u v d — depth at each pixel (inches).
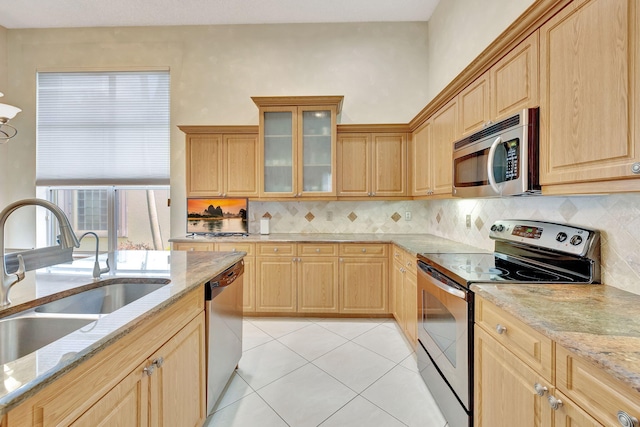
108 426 33.3
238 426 63.2
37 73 143.8
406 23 140.7
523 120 51.6
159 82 143.6
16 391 23.1
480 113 70.9
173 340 48.1
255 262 121.5
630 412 26.0
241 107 142.7
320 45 141.6
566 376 33.0
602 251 51.9
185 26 142.5
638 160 34.6
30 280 56.1
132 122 143.6
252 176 130.4
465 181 75.0
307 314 122.3
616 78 37.1
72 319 43.2
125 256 80.0
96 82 144.0
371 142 128.8
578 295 46.1
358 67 141.6
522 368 40.3
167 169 143.5
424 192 113.0
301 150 125.6
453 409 59.5
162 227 150.0
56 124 143.9
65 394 27.9
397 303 110.9
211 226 133.2
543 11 48.6
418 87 140.9
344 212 142.4
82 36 143.0
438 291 67.2
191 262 72.3
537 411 37.4
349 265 119.6
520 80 55.7
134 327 36.1
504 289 49.5
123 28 142.8
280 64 142.0
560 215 61.4
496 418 46.5
